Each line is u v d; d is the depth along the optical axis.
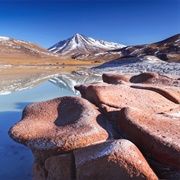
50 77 22.75
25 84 16.97
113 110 4.15
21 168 4.66
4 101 10.69
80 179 2.90
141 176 2.67
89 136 3.29
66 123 3.84
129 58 37.72
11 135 3.67
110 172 2.78
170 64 25.53
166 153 2.89
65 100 4.59
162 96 5.42
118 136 3.59
